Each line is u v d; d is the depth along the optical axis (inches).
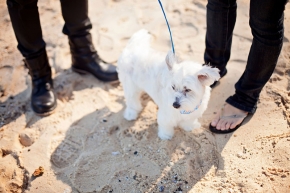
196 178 44.9
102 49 66.3
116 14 74.3
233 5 47.3
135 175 46.1
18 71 63.9
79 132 52.6
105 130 52.4
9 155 50.3
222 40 50.0
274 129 48.6
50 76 59.1
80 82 61.3
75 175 46.9
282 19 40.8
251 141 47.8
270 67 45.1
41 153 50.0
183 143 49.0
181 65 42.6
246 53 62.1
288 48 60.9
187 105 42.1
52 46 68.6
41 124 54.1
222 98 54.8
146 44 50.6
